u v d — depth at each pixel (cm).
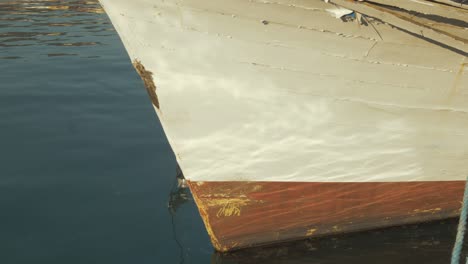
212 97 362
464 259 416
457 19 322
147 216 487
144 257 427
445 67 357
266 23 325
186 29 326
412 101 376
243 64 347
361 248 432
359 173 412
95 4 1553
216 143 385
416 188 432
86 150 622
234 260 425
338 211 430
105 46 1141
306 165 400
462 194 446
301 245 439
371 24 328
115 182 548
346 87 364
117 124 711
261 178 403
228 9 317
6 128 676
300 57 345
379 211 439
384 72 357
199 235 461
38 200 506
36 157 596
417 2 313
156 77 352
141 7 317
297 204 421
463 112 385
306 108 373
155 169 582
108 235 455
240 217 421
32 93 816
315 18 323
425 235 448
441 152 410
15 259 419
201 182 404
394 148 402
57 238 448
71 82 886
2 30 1207
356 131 388
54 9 1456
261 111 371
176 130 380
